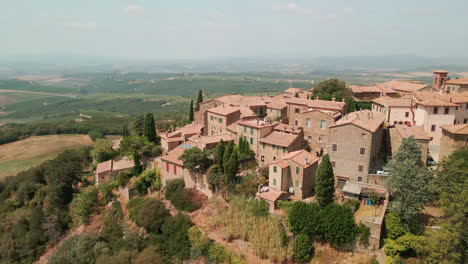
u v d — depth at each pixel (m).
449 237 44.12
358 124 63.94
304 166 63.66
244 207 64.25
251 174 72.06
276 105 101.38
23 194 96.25
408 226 51.97
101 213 83.44
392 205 53.34
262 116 105.31
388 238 51.62
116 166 92.69
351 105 96.69
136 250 66.56
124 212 80.38
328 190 58.06
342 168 66.12
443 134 67.06
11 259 78.12
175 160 81.50
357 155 64.12
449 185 54.00
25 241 79.94
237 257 58.31
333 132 66.25
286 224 58.88
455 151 62.50
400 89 110.19
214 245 61.75
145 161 92.06
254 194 66.25
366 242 51.88
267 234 58.19
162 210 72.75
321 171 58.31
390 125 75.50
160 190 83.56
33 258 77.31
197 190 77.00
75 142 162.38
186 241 64.56
